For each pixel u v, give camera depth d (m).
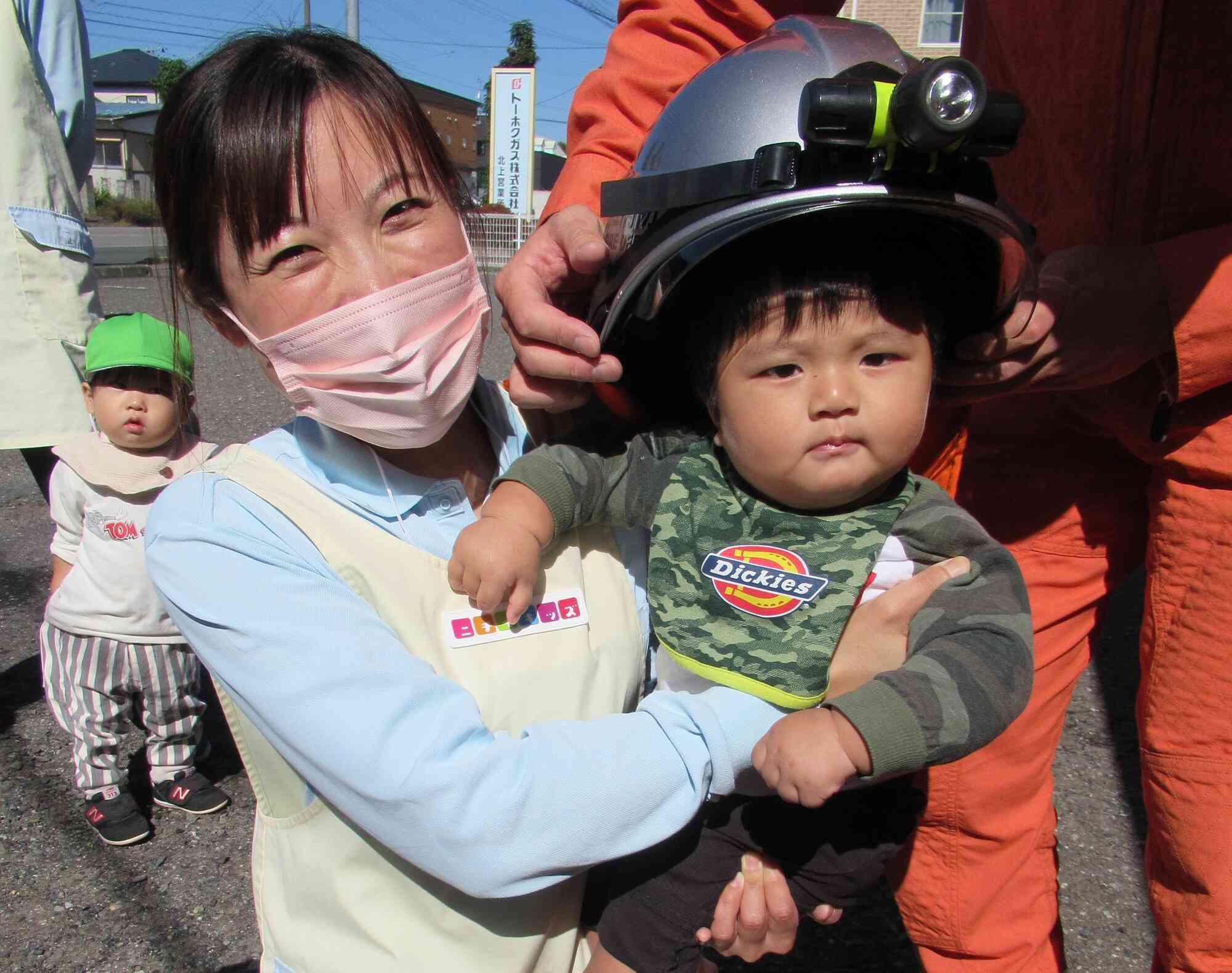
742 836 1.20
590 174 1.41
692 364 1.19
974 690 1.02
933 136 0.90
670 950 1.21
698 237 1.00
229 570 1.05
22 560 3.85
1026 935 1.58
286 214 1.04
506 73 16.41
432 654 1.09
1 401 2.55
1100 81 1.37
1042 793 1.58
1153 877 1.43
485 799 0.98
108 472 2.42
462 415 1.34
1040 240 1.51
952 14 14.81
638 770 1.04
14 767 2.68
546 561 1.21
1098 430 1.47
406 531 1.14
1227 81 1.25
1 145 2.50
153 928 2.13
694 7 1.43
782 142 0.98
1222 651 1.31
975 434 1.58
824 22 1.09
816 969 2.01
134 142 42.31
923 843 1.58
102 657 2.41
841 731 0.99
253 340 1.12
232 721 1.14
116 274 12.35
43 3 2.62
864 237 1.06
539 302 1.13
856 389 1.05
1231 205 1.27
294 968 1.12
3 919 2.15
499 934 1.08
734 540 1.18
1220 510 1.30
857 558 1.15
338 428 1.15
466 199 1.24
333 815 1.09
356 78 1.08
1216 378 1.23
